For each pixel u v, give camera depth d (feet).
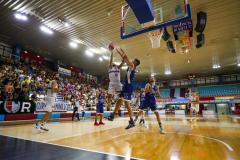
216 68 57.62
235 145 9.62
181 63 50.24
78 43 37.68
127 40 34.45
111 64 11.10
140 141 10.66
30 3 23.81
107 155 7.39
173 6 21.88
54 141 10.45
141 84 79.20
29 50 43.96
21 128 17.10
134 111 45.09
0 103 21.59
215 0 22.40
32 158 6.78
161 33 26.35
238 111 64.18
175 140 11.05
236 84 68.49
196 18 26.55
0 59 36.42
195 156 7.38
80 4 23.71
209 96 70.54
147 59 46.11
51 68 50.98
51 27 30.37
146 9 8.51
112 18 27.04
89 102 43.96
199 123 24.18
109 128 17.85
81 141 10.55
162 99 76.59
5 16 27.55
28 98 26.32
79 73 60.39
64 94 38.88
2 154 7.31
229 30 30.17
